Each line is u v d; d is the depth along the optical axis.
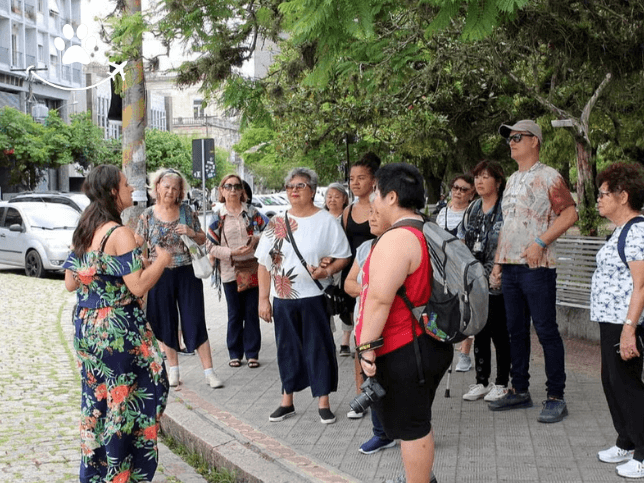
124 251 4.48
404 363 3.85
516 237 5.88
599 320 4.85
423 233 3.86
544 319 5.87
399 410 3.91
